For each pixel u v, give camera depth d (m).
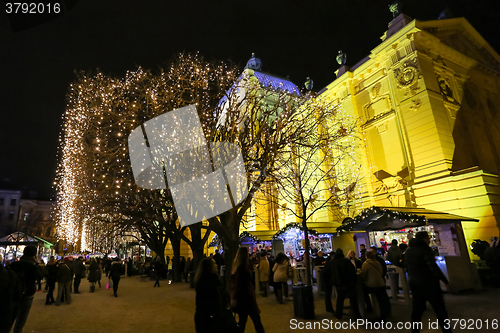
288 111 14.02
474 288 10.34
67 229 33.00
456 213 18.11
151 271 23.05
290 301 10.37
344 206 23.86
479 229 17.08
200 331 3.97
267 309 9.24
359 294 7.93
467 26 25.88
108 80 13.30
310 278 9.52
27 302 6.18
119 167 13.20
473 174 17.66
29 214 69.75
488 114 25.08
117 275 13.94
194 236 17.00
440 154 19.56
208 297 4.09
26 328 7.82
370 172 23.78
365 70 25.42
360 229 14.47
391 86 23.17
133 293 14.62
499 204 17.38
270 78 31.77
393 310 8.31
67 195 20.20
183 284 18.30
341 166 24.78
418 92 21.25
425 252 5.52
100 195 14.40
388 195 22.08
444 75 23.22
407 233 16.56
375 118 24.05
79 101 14.09
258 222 27.45
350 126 24.41
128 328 7.58
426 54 22.36
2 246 25.16
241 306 5.41
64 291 12.40
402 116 22.05
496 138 24.58
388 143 23.00
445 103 21.83
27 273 6.26
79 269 15.70
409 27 22.30
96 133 13.02
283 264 10.30
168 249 32.91
